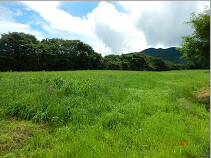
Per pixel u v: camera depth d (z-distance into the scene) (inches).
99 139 127.6
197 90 374.0
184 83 477.7
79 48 1872.5
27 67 1277.1
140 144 121.1
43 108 167.2
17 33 1243.8
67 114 168.9
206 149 120.6
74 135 132.4
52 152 107.2
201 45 287.1
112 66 2202.3
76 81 288.2
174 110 216.8
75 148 109.8
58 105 175.5
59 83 262.5
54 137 127.9
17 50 1218.0
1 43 1164.5
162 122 165.6
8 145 111.4
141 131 142.2
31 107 165.6
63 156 101.5
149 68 2529.5
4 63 1149.7
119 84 372.8
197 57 321.4
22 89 214.4
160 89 365.7
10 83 241.4
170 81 544.1
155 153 110.0
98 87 292.4
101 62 2144.4
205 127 161.8
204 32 270.5
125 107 208.7
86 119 162.7
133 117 175.0
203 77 686.5
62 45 1829.5
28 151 108.2
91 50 1980.8
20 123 142.7
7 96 183.6
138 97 269.1
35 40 1429.6
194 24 293.6
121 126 155.1
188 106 233.5
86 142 118.1
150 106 218.7
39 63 1382.9
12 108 161.9
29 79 286.7
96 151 108.3
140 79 513.0
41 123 147.8
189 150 117.1
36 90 213.6
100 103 209.6
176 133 141.8
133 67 2468.0
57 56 1574.8
